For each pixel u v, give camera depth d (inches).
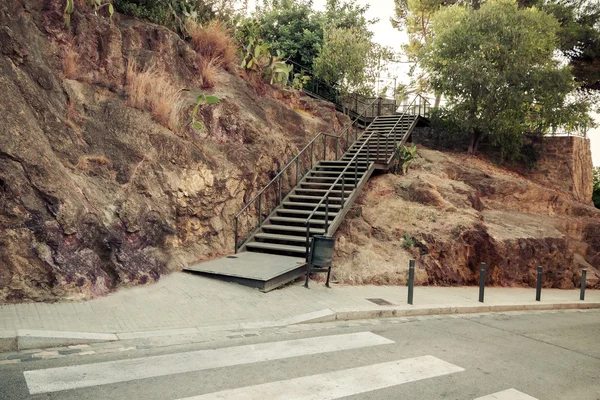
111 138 356.8
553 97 751.7
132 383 173.6
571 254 610.5
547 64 767.1
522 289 522.6
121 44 421.7
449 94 810.8
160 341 223.6
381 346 245.0
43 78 330.3
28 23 347.6
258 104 558.3
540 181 879.7
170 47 466.3
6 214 254.2
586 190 933.8
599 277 649.0
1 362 184.7
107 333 223.3
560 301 459.2
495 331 307.9
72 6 363.9
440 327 303.6
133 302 275.6
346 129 681.6
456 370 215.6
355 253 443.2
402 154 650.8
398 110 1005.2
